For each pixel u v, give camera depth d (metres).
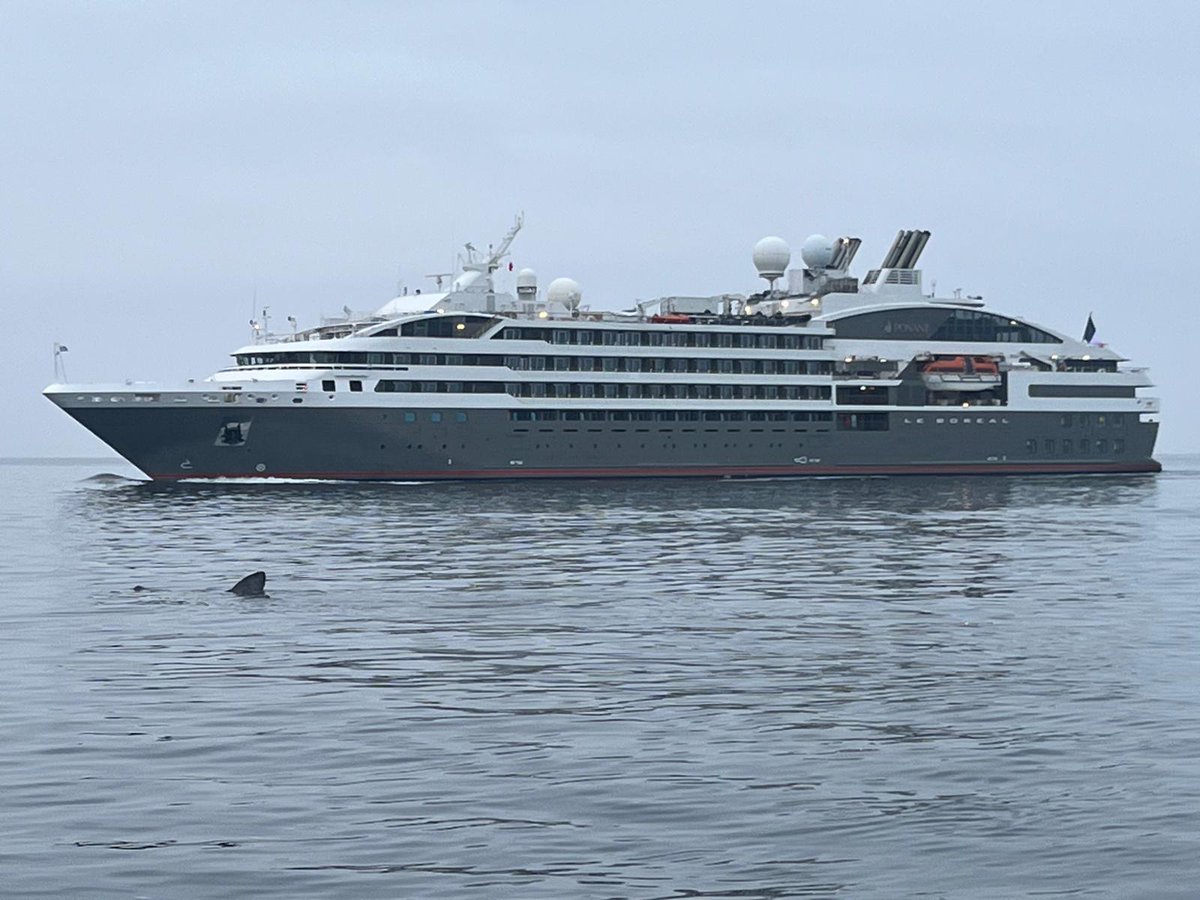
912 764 60.00
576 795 55.16
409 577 132.75
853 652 88.94
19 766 59.47
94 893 44.50
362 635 95.38
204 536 182.12
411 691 75.56
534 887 45.06
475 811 53.09
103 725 67.19
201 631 97.06
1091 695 74.50
